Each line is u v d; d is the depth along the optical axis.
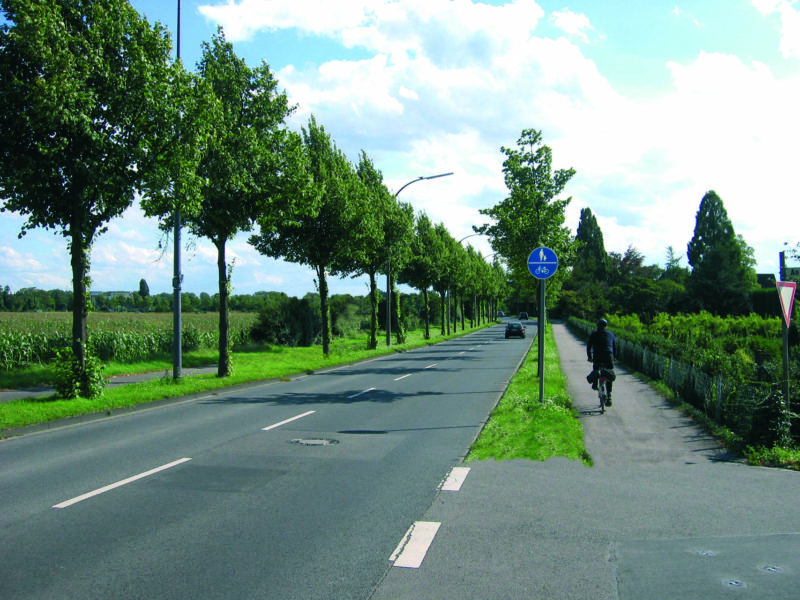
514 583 4.23
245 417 11.84
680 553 4.71
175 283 16.25
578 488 6.62
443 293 54.88
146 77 12.12
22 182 11.20
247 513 5.86
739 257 63.16
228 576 4.38
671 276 105.12
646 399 13.32
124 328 27.03
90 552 4.84
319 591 4.13
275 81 17.75
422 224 48.00
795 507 5.88
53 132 11.40
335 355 29.22
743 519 5.52
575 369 20.88
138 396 13.52
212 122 15.41
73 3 11.66
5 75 10.63
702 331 26.06
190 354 28.23
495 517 5.69
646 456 8.12
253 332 35.50
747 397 9.12
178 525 5.51
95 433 10.13
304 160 18.58
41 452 8.63
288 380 19.53
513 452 8.27
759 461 7.71
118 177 12.03
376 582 4.28
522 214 21.36
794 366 10.38
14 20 10.49
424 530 5.36
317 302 39.91
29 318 27.67
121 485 6.87
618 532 5.23
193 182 13.55
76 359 12.78
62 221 12.49
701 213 78.19
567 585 4.18
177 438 9.68
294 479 7.14
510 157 21.61
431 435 9.92
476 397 14.80
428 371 22.22
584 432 9.71
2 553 4.81
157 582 4.27
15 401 12.21
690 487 6.63
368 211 26.89
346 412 12.45
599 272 103.00
